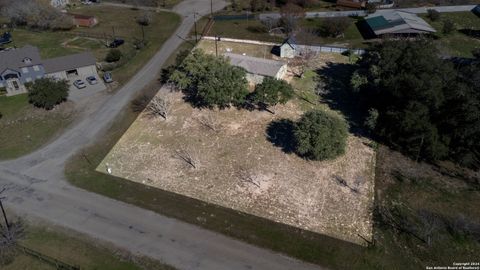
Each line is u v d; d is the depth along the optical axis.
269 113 61.88
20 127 60.12
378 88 57.78
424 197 46.59
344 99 64.94
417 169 50.72
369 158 52.81
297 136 50.41
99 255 40.06
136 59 79.50
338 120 51.09
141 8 109.06
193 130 58.62
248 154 53.84
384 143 55.28
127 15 104.12
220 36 89.62
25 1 100.12
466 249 40.25
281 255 40.03
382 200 46.38
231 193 47.72
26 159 53.53
